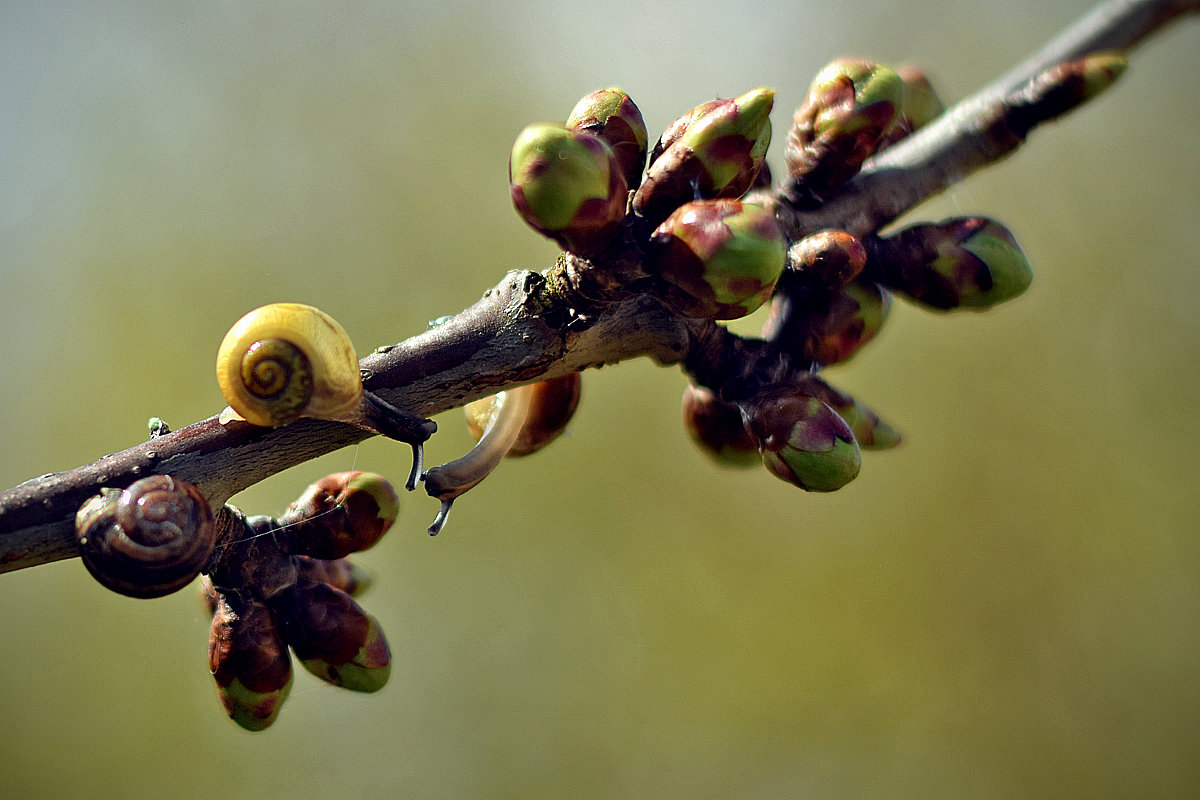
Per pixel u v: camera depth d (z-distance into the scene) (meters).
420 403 0.31
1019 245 0.33
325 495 0.33
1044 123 0.34
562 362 0.32
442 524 0.32
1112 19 0.35
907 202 0.34
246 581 0.32
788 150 0.33
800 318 0.33
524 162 0.30
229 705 0.32
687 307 0.31
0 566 0.30
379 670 0.33
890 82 0.33
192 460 0.31
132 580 0.30
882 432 0.33
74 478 0.31
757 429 0.33
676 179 0.31
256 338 0.30
